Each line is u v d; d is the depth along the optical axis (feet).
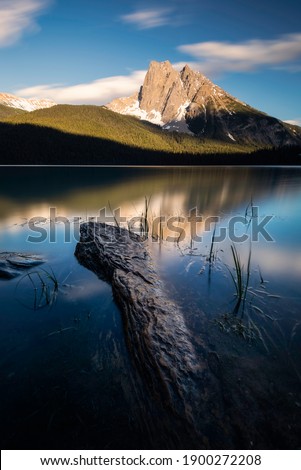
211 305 19.21
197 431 11.12
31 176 140.05
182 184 102.83
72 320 18.67
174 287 21.86
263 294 20.45
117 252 28.22
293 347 15.12
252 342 15.55
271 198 68.03
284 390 12.62
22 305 20.34
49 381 13.82
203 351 14.90
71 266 27.86
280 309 18.52
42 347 16.16
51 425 11.59
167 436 11.07
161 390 12.78
